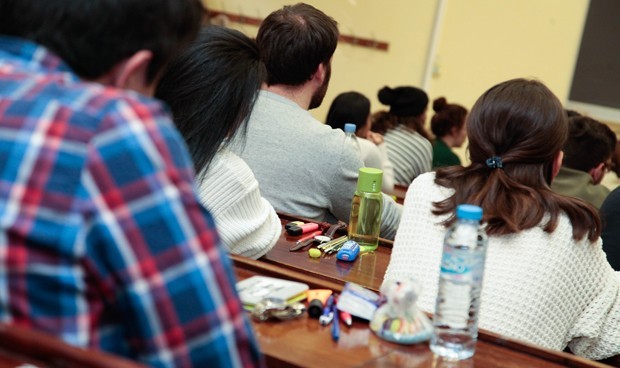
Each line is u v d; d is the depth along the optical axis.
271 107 2.31
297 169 2.29
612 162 3.17
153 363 0.86
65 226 0.81
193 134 1.64
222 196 1.71
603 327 1.59
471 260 1.21
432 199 1.63
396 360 1.16
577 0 5.69
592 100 5.77
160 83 1.62
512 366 1.19
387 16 5.91
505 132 1.59
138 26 0.92
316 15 2.39
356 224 2.10
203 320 0.86
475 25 5.91
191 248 0.85
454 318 1.21
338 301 1.30
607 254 2.36
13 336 0.81
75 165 0.82
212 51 1.62
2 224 0.81
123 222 0.82
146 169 0.84
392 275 1.62
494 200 1.56
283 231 2.12
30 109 0.84
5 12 0.91
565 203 1.56
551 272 1.53
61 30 0.90
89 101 0.85
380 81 6.02
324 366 1.12
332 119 3.35
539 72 5.86
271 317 1.26
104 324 0.87
